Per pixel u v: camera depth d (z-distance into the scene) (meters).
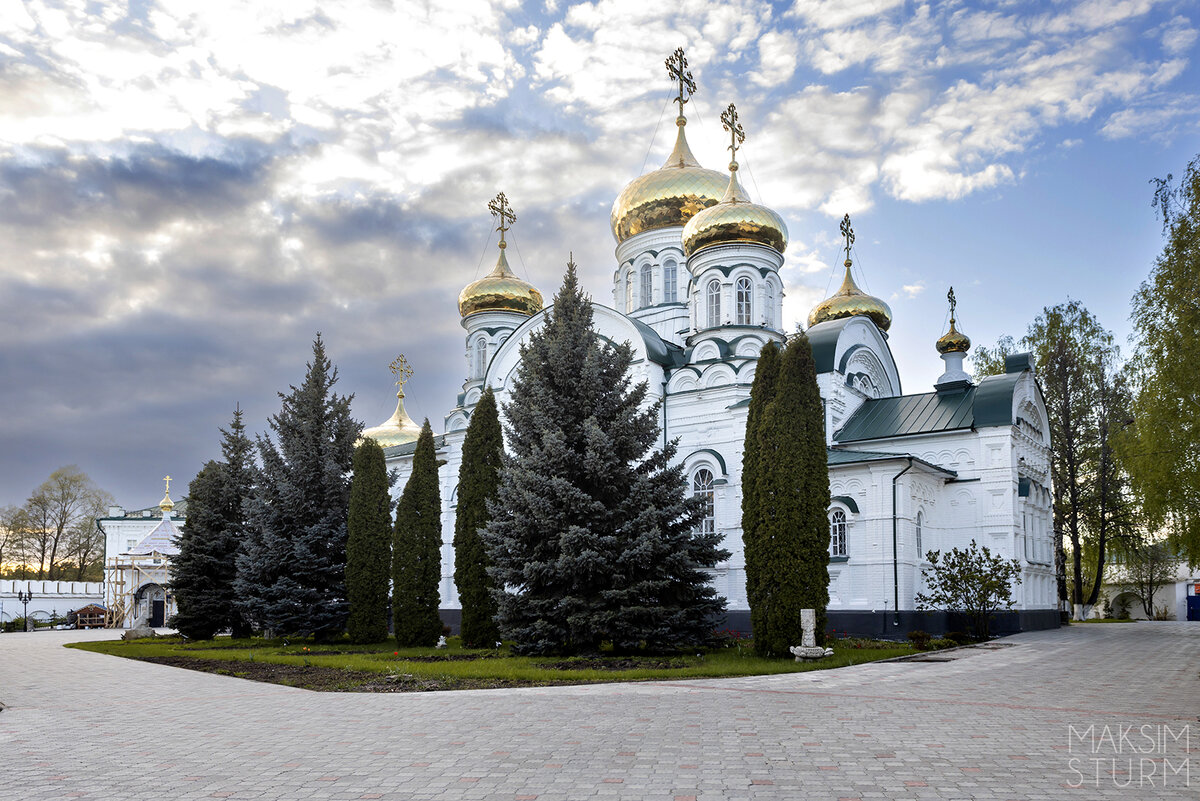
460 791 9.55
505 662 23.59
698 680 19.91
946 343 44.12
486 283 58.91
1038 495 42.56
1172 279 27.88
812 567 25.38
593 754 11.35
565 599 25.00
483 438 30.89
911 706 15.41
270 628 36.00
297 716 15.31
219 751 12.09
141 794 9.63
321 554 35.78
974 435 39.16
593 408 27.55
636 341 44.62
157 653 31.91
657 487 27.09
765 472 26.11
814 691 17.56
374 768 10.74
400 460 55.81
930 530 38.44
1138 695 16.91
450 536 51.06
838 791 9.42
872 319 51.84
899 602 34.97
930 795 9.27
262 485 36.44
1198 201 26.97
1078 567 53.09
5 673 24.92
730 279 45.75
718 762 10.83
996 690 17.67
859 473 36.78
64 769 11.03
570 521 25.89
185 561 40.44
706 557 27.17
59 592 76.69
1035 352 56.22
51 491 93.31
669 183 51.84
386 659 25.66
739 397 41.50
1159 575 70.69
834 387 42.38
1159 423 29.61
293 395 38.03
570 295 29.00
